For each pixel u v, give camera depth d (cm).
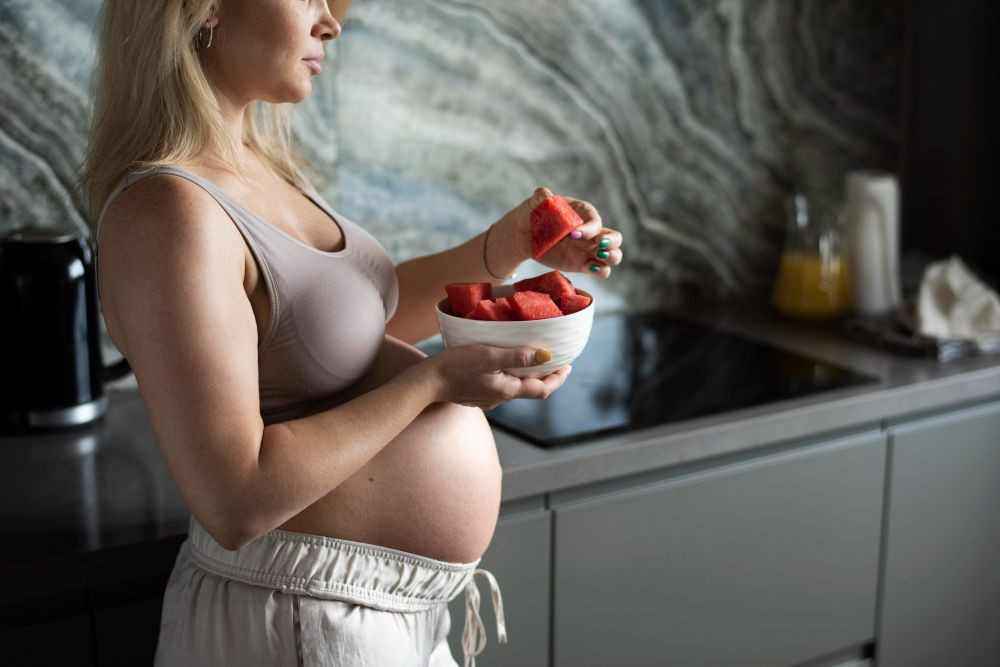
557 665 148
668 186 213
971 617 191
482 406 101
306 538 104
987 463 184
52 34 152
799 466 163
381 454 106
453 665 123
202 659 105
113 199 97
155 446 145
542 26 191
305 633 103
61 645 118
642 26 202
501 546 139
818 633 172
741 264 226
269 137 124
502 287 113
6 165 153
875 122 235
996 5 215
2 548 115
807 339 198
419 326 134
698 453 152
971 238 229
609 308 213
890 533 175
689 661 160
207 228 93
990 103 220
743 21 213
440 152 187
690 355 187
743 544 161
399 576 108
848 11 225
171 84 99
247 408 91
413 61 180
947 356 185
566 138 199
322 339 104
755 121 220
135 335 91
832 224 205
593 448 145
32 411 147
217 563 106
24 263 143
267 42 100
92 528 120
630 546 150
